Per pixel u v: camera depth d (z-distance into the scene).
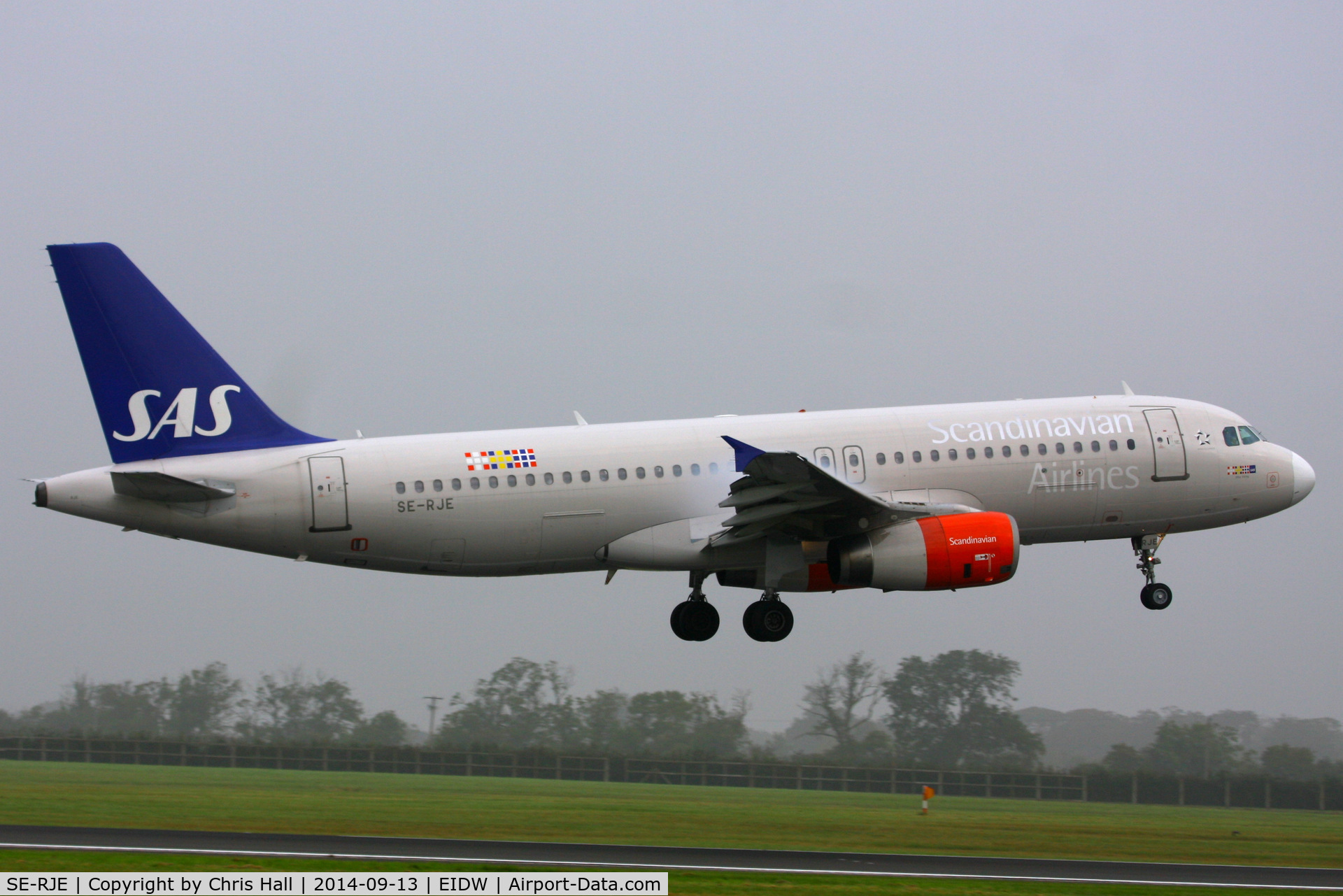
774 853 60.19
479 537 81.50
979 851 64.38
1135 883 54.31
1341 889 54.72
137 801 77.75
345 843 59.25
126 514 78.44
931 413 88.88
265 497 79.12
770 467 75.56
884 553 80.94
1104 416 90.38
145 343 80.81
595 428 85.25
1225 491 91.12
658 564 84.12
